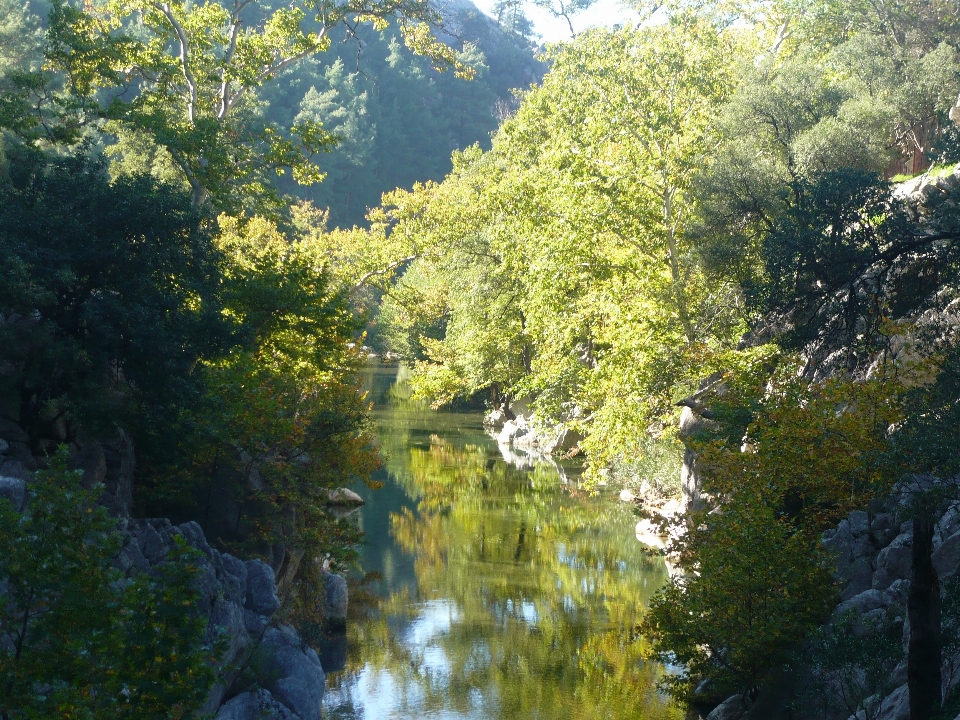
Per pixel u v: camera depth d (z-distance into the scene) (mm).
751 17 64000
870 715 18688
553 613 32500
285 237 75000
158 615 13250
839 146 41000
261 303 33031
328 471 31703
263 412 29859
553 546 41094
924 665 17234
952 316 23828
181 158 37031
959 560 20844
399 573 37000
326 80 189625
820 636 20469
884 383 23547
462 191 59969
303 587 30203
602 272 44500
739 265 39062
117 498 24391
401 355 105312
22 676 12273
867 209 21750
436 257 60250
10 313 26609
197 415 27625
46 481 13523
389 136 192000
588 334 51562
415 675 27016
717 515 24719
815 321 22156
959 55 51125
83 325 25125
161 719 12969
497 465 61125
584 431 48594
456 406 92812
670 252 43562
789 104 44500
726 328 42781
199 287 27047
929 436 17406
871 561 24578
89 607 12766
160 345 24094
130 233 25688
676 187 43812
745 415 28594
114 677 12875
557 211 46094
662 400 43000
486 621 31625
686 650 23141
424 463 61375
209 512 29312
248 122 68375
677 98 45406
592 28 45500
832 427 23016
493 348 69250
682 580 34719
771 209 38594
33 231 24328
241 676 22859
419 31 46219
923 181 33500
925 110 48062
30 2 130000
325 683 26172
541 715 24297
